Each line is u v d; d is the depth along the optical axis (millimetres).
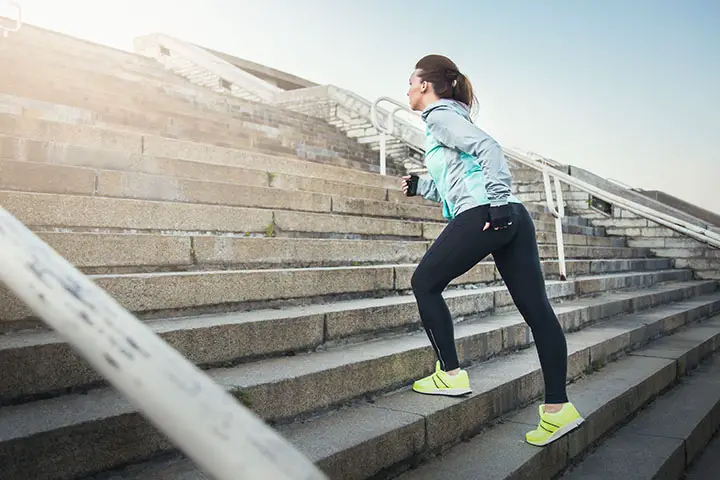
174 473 1848
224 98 10484
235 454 541
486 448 2607
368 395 2729
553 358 2633
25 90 6508
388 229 5152
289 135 9625
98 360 601
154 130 7074
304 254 3951
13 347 1937
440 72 2693
